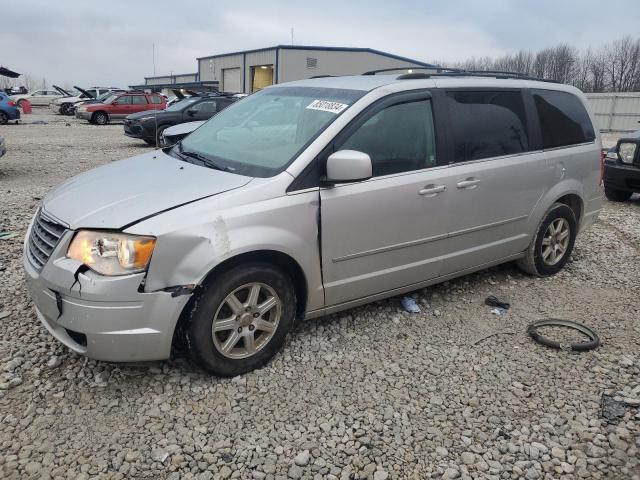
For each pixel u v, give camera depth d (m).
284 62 38.12
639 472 2.65
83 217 3.00
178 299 2.93
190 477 2.54
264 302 3.34
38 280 3.03
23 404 2.98
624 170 8.67
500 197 4.39
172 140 7.50
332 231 3.46
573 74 54.41
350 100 3.70
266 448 2.74
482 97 4.34
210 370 3.19
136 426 2.85
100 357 2.92
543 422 2.99
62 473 2.52
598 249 6.17
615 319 4.29
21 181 9.59
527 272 5.15
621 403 3.17
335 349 3.68
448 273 4.29
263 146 3.67
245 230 3.09
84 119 27.55
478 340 3.87
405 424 2.95
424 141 3.92
